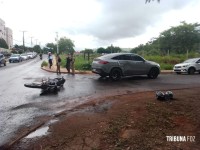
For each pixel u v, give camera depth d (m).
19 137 5.78
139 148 4.96
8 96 10.64
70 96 10.58
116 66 15.80
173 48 56.25
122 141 5.30
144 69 16.73
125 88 12.61
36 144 5.40
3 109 8.38
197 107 7.66
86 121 6.77
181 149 4.88
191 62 21.34
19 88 12.81
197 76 18.88
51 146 5.25
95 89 12.35
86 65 24.45
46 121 6.97
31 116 7.52
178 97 9.30
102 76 17.64
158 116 6.80
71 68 22.61
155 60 31.03
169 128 5.93
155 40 65.19
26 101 9.61
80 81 15.55
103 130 5.97
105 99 9.57
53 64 35.56
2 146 5.37
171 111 7.25
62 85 13.37
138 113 7.17
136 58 16.59
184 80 16.06
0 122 6.96
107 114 7.34
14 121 7.05
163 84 14.06
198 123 6.18
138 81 15.48
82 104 8.88
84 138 5.57
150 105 8.01
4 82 15.34
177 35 55.75
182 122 6.30
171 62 30.31
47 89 11.48
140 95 10.16
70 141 5.46
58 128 6.33
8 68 29.31
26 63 42.22
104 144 5.22
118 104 8.54
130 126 6.12
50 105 8.92
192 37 55.06
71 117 7.22
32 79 16.89
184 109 7.45
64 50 96.56
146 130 5.84
